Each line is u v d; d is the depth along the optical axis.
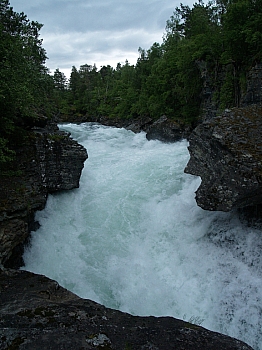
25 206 8.98
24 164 10.48
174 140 25.38
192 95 29.44
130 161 16.55
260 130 9.17
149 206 12.11
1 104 9.11
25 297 6.03
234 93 21.84
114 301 8.20
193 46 27.55
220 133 9.05
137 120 40.97
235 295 8.05
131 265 9.49
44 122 13.46
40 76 16.09
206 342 5.01
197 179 12.80
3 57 9.53
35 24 15.52
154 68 40.81
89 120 65.56
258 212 9.50
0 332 4.86
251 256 8.81
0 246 7.53
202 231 10.20
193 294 8.44
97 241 10.45
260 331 7.28
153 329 5.31
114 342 4.80
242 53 20.45
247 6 20.08
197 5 35.59
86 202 12.36
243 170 8.06
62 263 9.44
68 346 4.60
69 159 11.87
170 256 9.84
